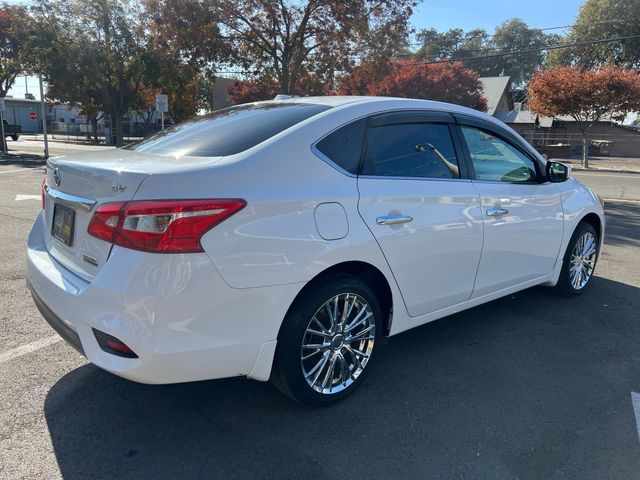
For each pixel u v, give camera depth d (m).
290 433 2.82
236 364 2.61
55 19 23.41
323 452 2.67
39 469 2.48
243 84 22.73
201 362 2.48
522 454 2.68
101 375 3.38
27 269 3.18
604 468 2.58
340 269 3.02
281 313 2.68
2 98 26.03
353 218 2.92
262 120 3.18
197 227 2.38
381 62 17.94
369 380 3.41
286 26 16.91
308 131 2.92
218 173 2.52
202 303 2.42
